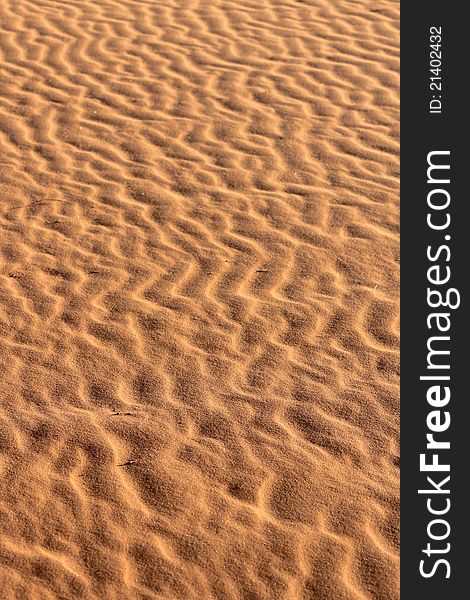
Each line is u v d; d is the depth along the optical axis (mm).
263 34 10805
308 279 6438
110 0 11875
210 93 9344
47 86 9430
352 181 7766
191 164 8031
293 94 9336
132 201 7426
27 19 11148
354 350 5723
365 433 5066
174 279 6406
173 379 5438
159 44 10492
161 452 4875
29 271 6445
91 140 8406
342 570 4262
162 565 4266
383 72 9812
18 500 4559
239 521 4484
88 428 5020
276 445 4945
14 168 7879
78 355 5613
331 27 11000
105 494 4609
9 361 5527
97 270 6488
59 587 4145
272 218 7211
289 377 5473
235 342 5773
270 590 4160
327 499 4621
